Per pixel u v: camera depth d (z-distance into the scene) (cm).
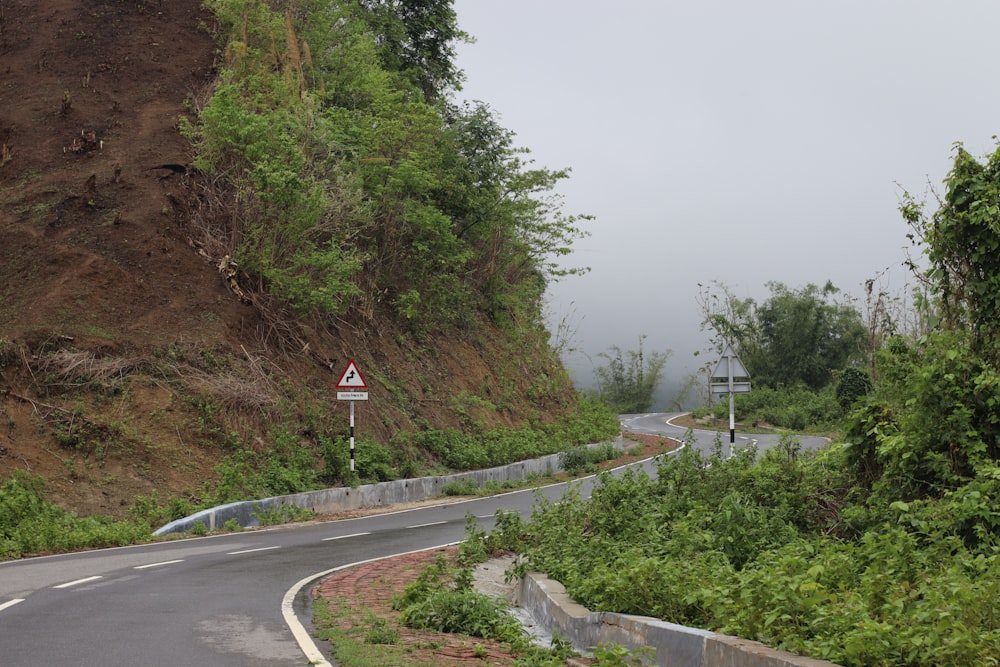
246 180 2638
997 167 1140
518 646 802
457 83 4616
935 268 1164
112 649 746
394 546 1576
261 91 2931
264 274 2614
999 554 787
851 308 7169
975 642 541
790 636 603
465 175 3753
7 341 2089
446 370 3391
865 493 1175
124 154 2872
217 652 740
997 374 1070
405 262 3394
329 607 988
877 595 678
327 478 2328
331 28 3747
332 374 2717
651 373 9550
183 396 2211
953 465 1057
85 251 2472
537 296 4659
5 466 1811
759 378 7181
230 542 1625
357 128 3059
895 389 1179
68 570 1251
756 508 1190
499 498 2495
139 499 1827
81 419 2000
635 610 838
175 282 2522
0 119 2978
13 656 717
